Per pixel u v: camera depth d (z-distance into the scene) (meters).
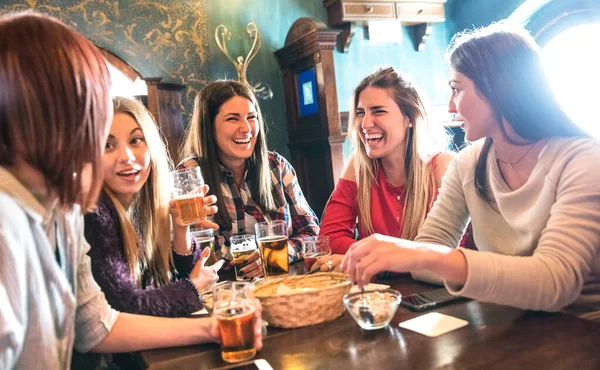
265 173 2.40
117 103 1.48
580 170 1.18
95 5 3.83
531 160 1.35
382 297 1.12
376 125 1.96
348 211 2.13
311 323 1.13
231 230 2.28
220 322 0.97
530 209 1.30
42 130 0.79
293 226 2.53
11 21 0.81
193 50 4.17
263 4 4.41
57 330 0.95
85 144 0.82
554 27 4.26
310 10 4.55
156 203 1.60
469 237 1.97
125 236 1.41
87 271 1.13
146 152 1.51
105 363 1.38
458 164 1.58
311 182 4.35
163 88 3.76
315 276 1.30
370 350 0.96
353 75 4.54
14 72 0.78
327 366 0.90
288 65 4.37
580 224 1.12
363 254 1.10
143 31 3.99
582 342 0.91
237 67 4.09
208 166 2.29
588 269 1.11
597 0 3.91
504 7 4.46
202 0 4.19
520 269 1.05
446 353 0.91
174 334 1.10
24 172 0.86
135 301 1.23
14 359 0.83
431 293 1.27
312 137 4.19
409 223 1.97
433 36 4.90
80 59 0.81
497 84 1.28
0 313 0.78
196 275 1.51
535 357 0.86
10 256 0.80
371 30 4.52
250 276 1.71
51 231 0.94
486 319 1.07
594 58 4.03
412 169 1.98
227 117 2.25
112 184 1.43
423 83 4.86
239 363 0.96
